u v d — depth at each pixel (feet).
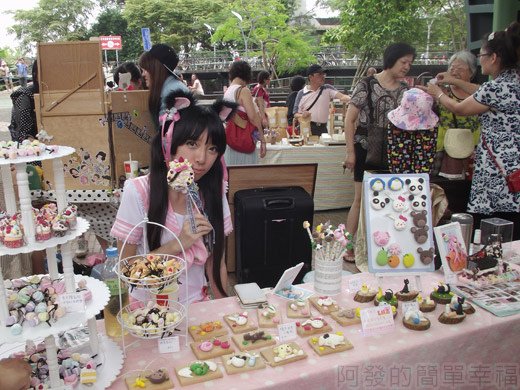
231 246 11.52
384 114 10.26
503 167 8.53
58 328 3.49
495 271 6.39
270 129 17.84
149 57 10.09
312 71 18.29
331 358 4.48
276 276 10.11
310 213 9.86
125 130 10.31
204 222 5.42
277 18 60.03
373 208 5.90
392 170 9.45
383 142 10.34
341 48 60.23
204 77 67.67
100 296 4.01
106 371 4.11
